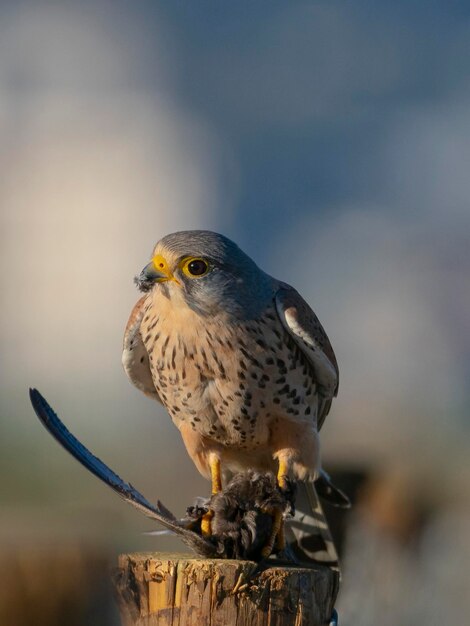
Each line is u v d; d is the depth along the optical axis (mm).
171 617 4289
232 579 4305
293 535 5977
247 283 5855
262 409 5910
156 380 6086
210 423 6000
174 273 5750
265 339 5844
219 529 4879
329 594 4551
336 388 6191
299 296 6117
